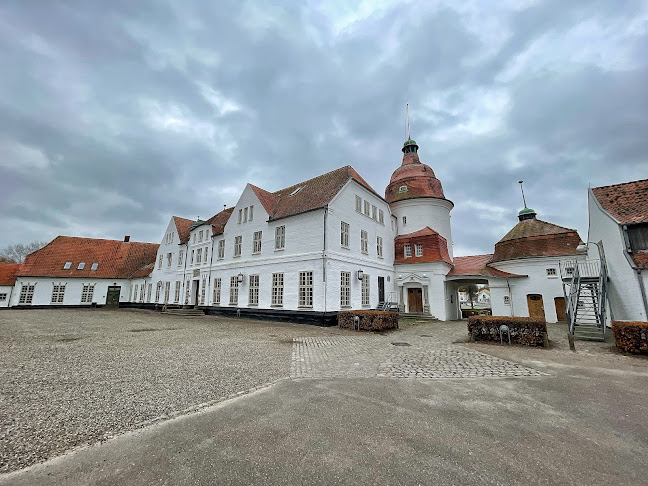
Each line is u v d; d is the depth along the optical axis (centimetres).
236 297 2433
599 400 543
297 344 1124
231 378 664
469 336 1262
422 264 2606
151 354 912
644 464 337
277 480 302
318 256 1930
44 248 3934
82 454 349
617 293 1429
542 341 1080
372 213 2531
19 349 973
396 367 779
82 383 620
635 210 1358
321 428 418
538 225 2470
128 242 4653
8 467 321
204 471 317
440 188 3142
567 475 314
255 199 2461
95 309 3650
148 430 413
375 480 303
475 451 361
